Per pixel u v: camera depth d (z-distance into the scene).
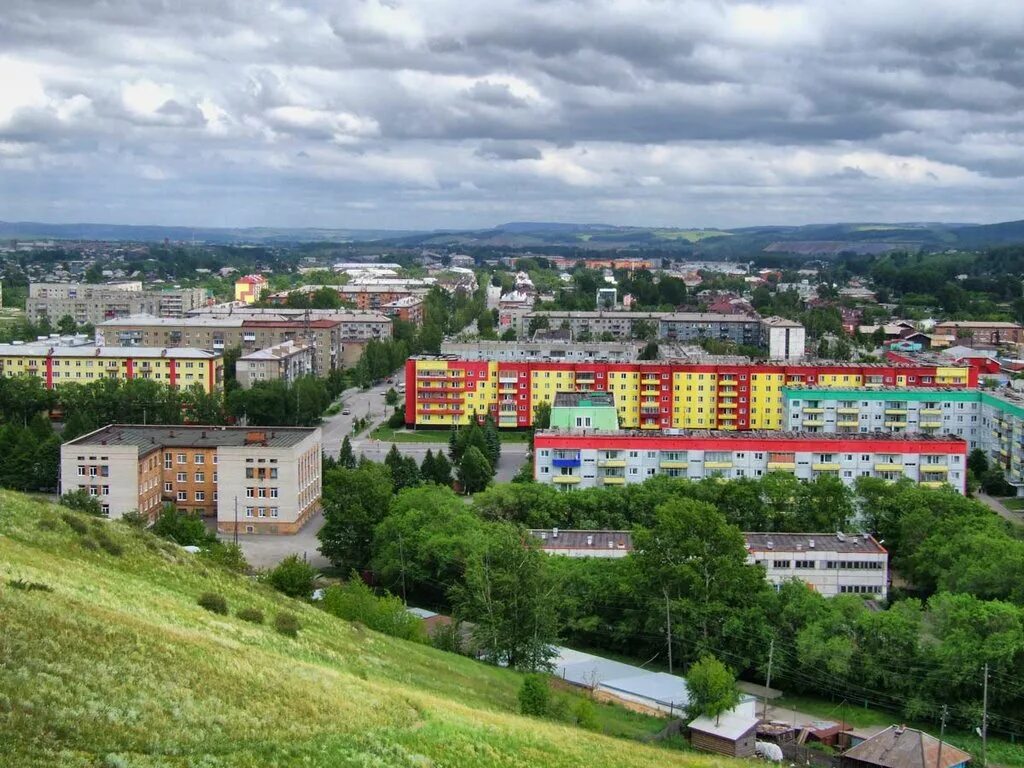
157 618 93.56
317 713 81.88
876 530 192.12
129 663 78.25
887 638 139.75
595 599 156.00
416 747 81.38
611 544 174.38
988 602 141.25
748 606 148.75
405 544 173.50
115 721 69.06
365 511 186.50
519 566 140.38
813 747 123.56
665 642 151.12
